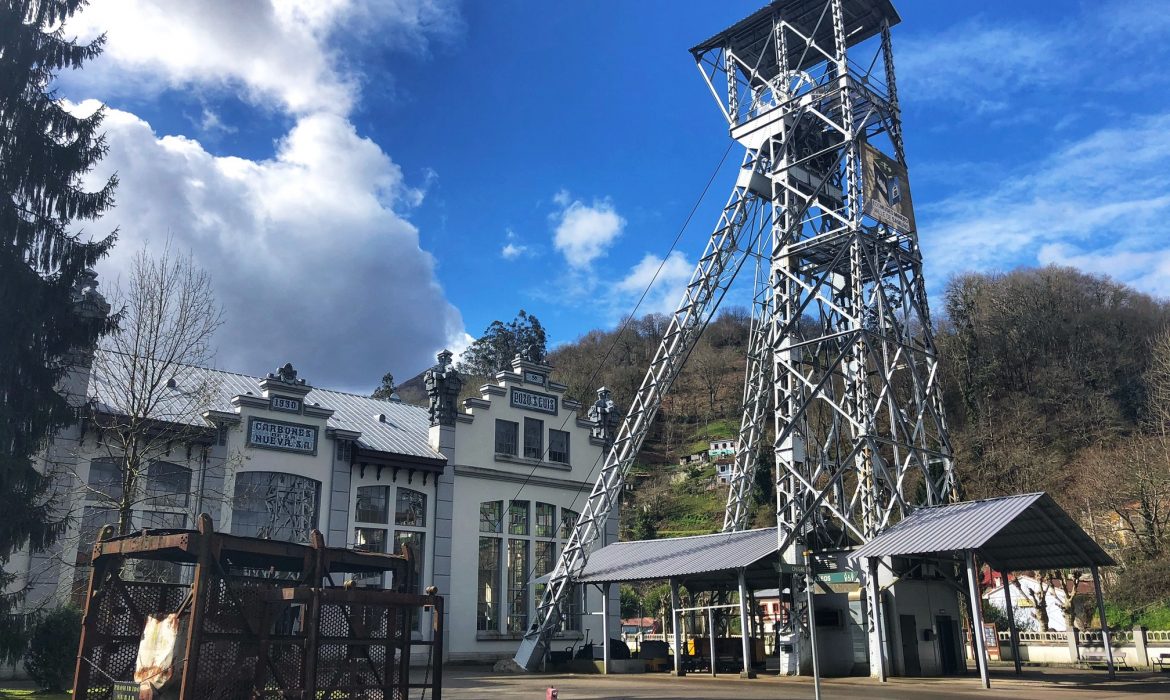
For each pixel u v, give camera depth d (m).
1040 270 103.56
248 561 17.88
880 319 34.72
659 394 42.38
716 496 104.62
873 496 35.00
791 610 33.38
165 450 34.84
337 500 40.47
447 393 45.56
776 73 43.09
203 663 14.25
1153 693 23.83
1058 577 51.16
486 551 45.56
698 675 34.38
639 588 73.62
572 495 49.75
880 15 38.94
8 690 26.11
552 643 43.75
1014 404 84.81
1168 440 59.41
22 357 25.48
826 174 36.91
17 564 30.42
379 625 16.58
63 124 27.69
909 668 31.20
